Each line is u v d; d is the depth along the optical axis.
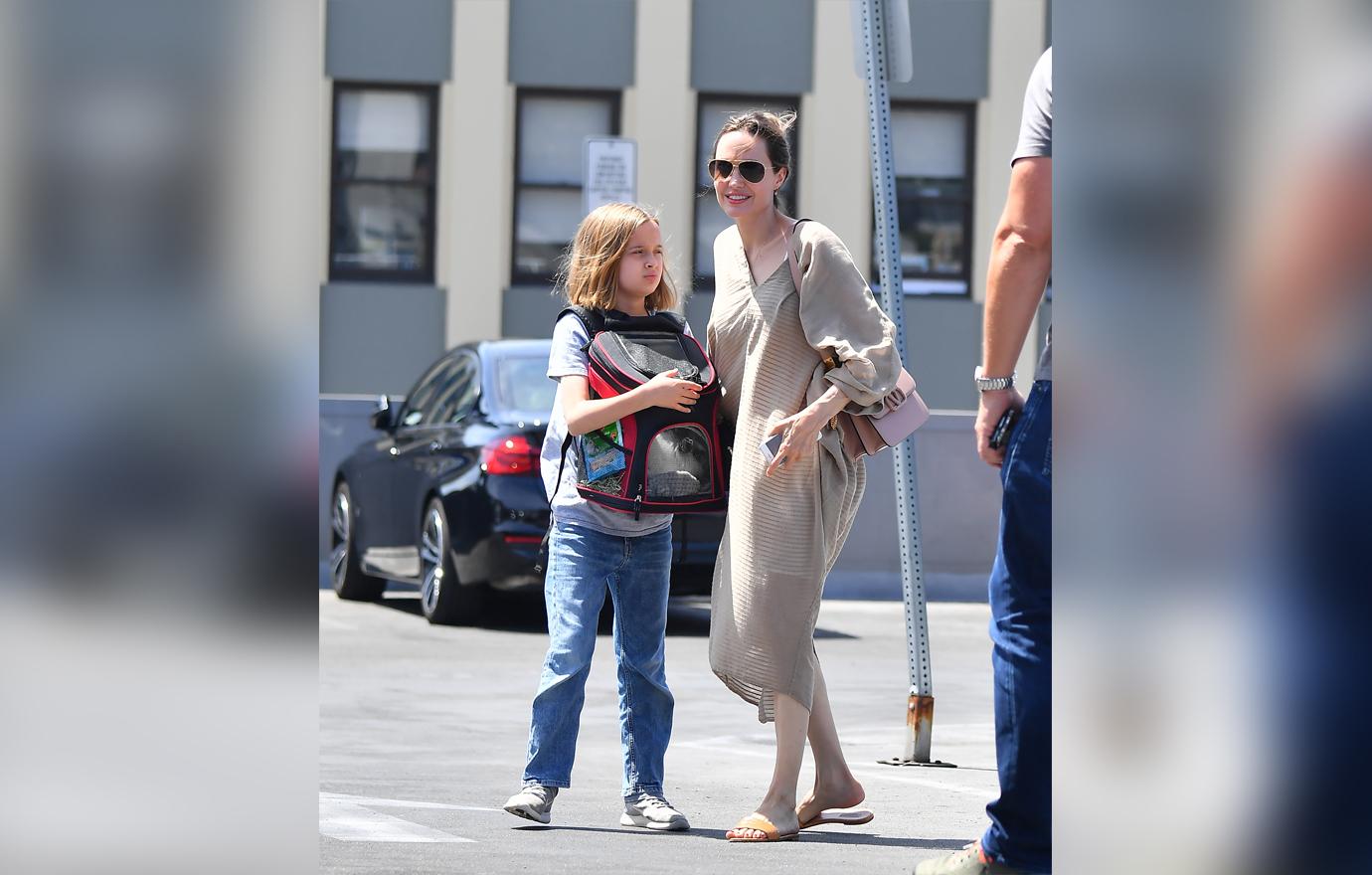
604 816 7.31
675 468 7.01
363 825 6.76
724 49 29.27
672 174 29.19
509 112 29.14
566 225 29.48
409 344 29.14
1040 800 5.19
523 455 15.38
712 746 9.95
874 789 8.28
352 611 17.53
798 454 6.68
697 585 14.88
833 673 13.72
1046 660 5.12
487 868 5.83
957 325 29.72
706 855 6.27
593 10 29.16
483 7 29.02
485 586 15.66
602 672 13.27
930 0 29.55
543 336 29.45
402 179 29.09
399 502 16.98
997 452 5.41
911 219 29.70
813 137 29.27
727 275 7.02
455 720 10.66
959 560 21.78
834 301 6.77
